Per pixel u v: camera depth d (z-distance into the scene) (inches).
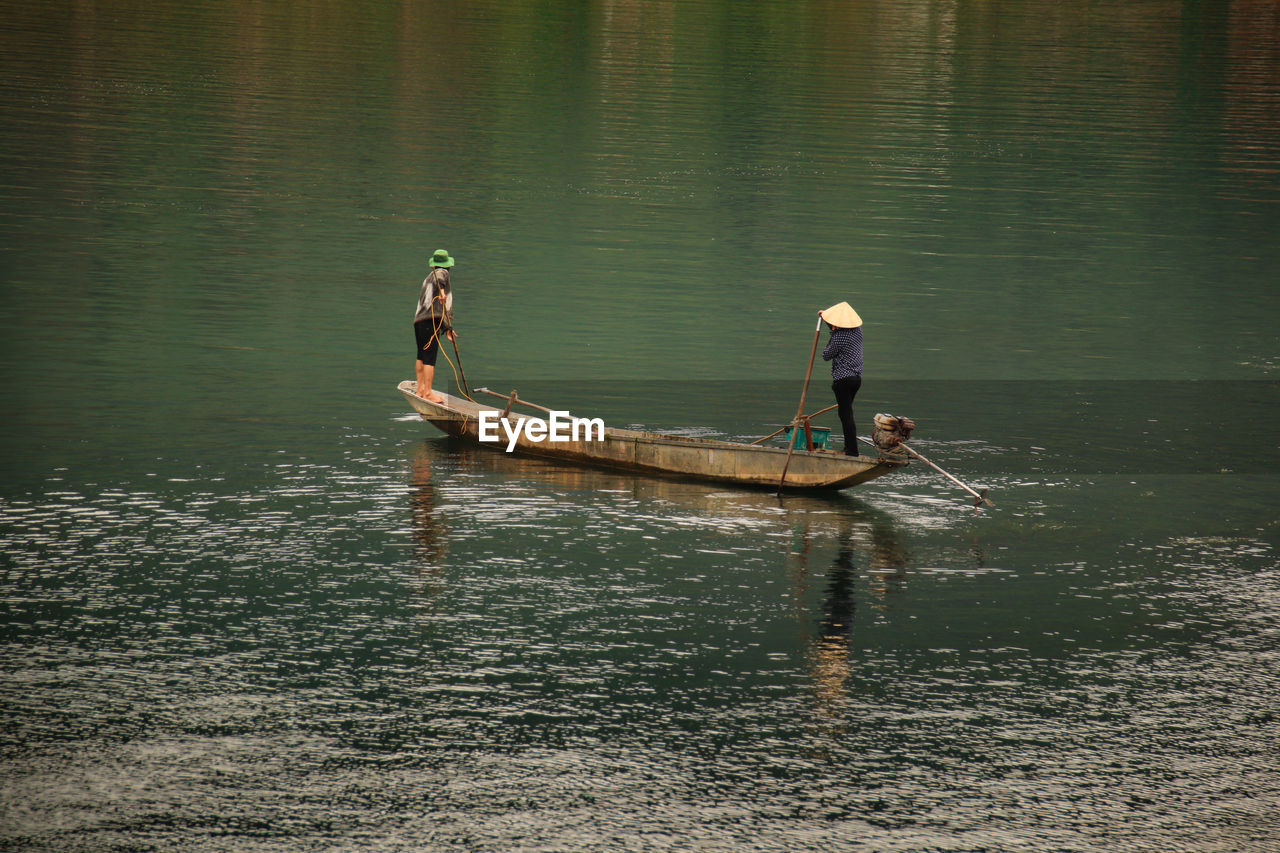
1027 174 5477.4
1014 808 1151.6
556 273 3757.4
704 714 1301.7
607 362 2908.5
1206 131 6565.0
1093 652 1466.5
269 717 1268.5
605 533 1825.8
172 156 5118.1
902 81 7854.3
